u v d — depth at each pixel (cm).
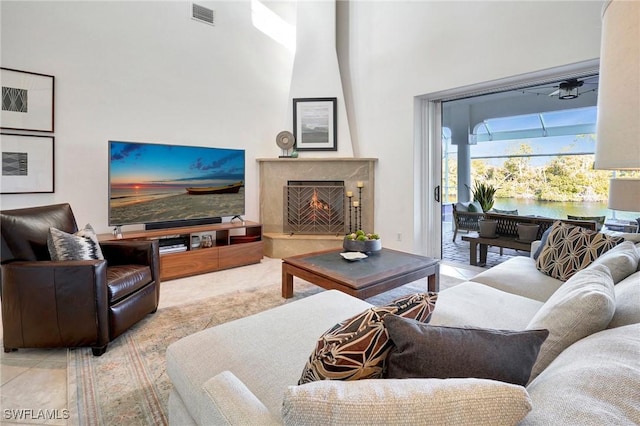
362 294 241
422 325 87
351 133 517
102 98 368
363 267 277
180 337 237
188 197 405
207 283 359
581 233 235
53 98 339
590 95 399
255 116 493
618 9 68
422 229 461
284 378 117
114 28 374
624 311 108
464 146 531
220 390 93
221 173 434
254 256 440
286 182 496
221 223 437
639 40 63
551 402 65
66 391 175
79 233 247
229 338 144
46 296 205
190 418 120
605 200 390
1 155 315
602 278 123
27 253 217
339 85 497
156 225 383
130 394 173
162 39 408
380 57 473
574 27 309
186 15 426
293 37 528
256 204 501
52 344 208
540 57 329
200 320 265
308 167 493
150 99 400
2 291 208
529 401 61
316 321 161
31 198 332
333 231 492
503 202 487
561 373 76
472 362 79
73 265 206
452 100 454
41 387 179
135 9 387
